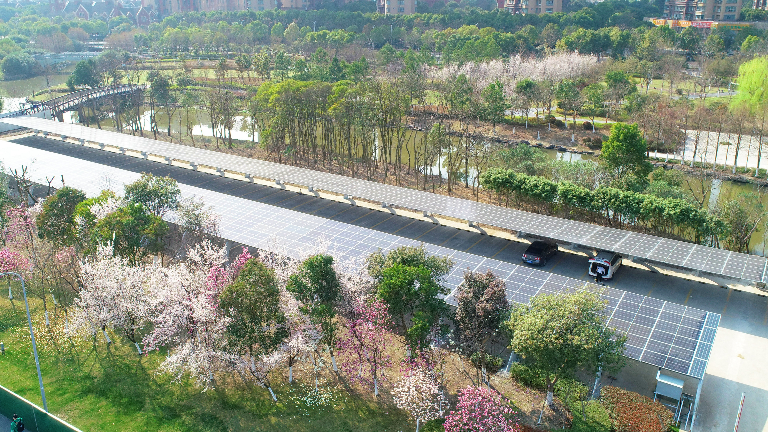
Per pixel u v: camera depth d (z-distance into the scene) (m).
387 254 56.22
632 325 46.97
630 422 40.72
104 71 183.00
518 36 195.12
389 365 46.72
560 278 53.50
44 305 55.69
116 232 55.56
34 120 116.81
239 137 124.75
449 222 74.56
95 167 86.62
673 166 99.69
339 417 43.44
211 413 43.97
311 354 47.94
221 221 67.44
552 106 143.12
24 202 66.50
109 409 44.50
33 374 48.97
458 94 129.12
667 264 60.38
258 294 43.19
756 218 69.62
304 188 86.75
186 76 169.00
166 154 95.56
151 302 48.28
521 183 74.62
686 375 41.66
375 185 81.31
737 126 107.06
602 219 74.38
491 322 44.62
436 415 41.94
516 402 44.28
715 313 49.88
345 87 109.38
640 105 120.81
